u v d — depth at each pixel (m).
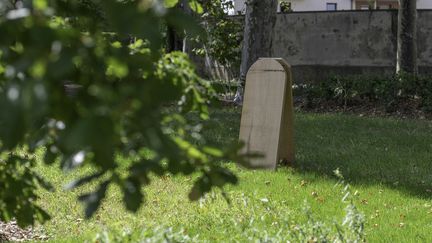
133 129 1.51
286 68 8.22
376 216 6.02
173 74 2.35
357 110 15.21
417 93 14.67
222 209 5.75
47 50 1.37
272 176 7.69
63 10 1.84
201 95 2.55
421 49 19.50
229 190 6.66
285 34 21.03
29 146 2.09
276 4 15.45
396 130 11.94
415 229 5.53
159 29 1.56
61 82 1.54
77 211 6.02
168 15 1.54
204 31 1.73
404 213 6.15
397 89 14.82
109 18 1.43
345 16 20.19
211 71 21.70
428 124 12.85
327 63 20.52
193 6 2.38
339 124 12.58
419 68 19.55
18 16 1.42
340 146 10.20
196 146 1.77
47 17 1.67
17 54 1.55
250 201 5.96
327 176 7.81
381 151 9.78
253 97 8.34
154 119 1.54
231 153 1.77
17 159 2.67
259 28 15.27
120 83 1.69
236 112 13.65
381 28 19.75
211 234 5.08
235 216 5.46
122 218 5.68
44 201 6.36
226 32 17.73
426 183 7.67
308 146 10.15
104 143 1.32
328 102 15.90
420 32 19.47
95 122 1.33
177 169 1.85
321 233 4.09
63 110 1.55
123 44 2.26
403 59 16.70
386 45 19.72
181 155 1.56
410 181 7.74
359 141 10.67
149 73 1.92
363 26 19.98
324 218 5.77
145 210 5.96
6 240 5.18
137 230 5.11
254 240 4.09
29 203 2.67
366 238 5.01
